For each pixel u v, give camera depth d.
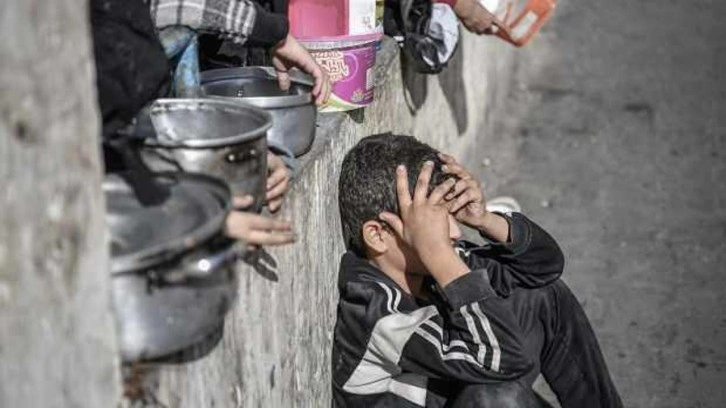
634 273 5.26
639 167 6.28
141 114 2.61
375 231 3.35
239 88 3.43
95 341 2.04
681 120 6.85
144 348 2.20
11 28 1.78
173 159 2.57
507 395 3.19
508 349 3.12
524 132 6.66
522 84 7.25
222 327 2.62
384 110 4.27
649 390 4.46
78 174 1.97
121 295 2.14
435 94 5.23
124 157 2.49
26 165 1.83
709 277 5.25
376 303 3.27
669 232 5.63
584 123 6.77
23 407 1.84
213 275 2.21
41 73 1.85
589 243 5.52
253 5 2.95
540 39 7.79
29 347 1.85
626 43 7.82
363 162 3.38
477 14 4.76
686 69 7.53
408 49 4.45
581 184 6.09
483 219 3.41
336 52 3.61
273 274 2.96
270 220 2.37
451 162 3.37
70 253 1.95
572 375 3.66
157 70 2.59
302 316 3.22
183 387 2.46
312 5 3.76
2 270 1.78
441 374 3.19
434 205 3.23
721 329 4.86
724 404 4.40
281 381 3.06
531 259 3.49
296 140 3.20
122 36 2.51
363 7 3.79
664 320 4.90
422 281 3.38
